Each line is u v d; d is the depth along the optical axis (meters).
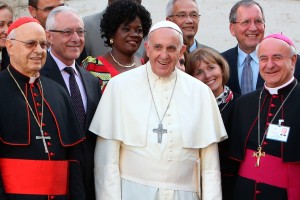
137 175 5.68
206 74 6.26
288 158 5.59
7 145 5.28
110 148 5.75
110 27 6.53
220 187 5.78
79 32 6.02
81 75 6.08
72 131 5.58
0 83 5.39
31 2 6.87
